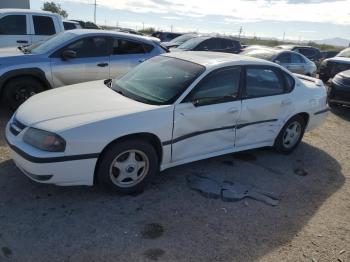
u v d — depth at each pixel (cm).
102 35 701
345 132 744
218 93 449
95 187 411
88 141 353
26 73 626
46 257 297
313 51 1945
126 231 339
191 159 442
